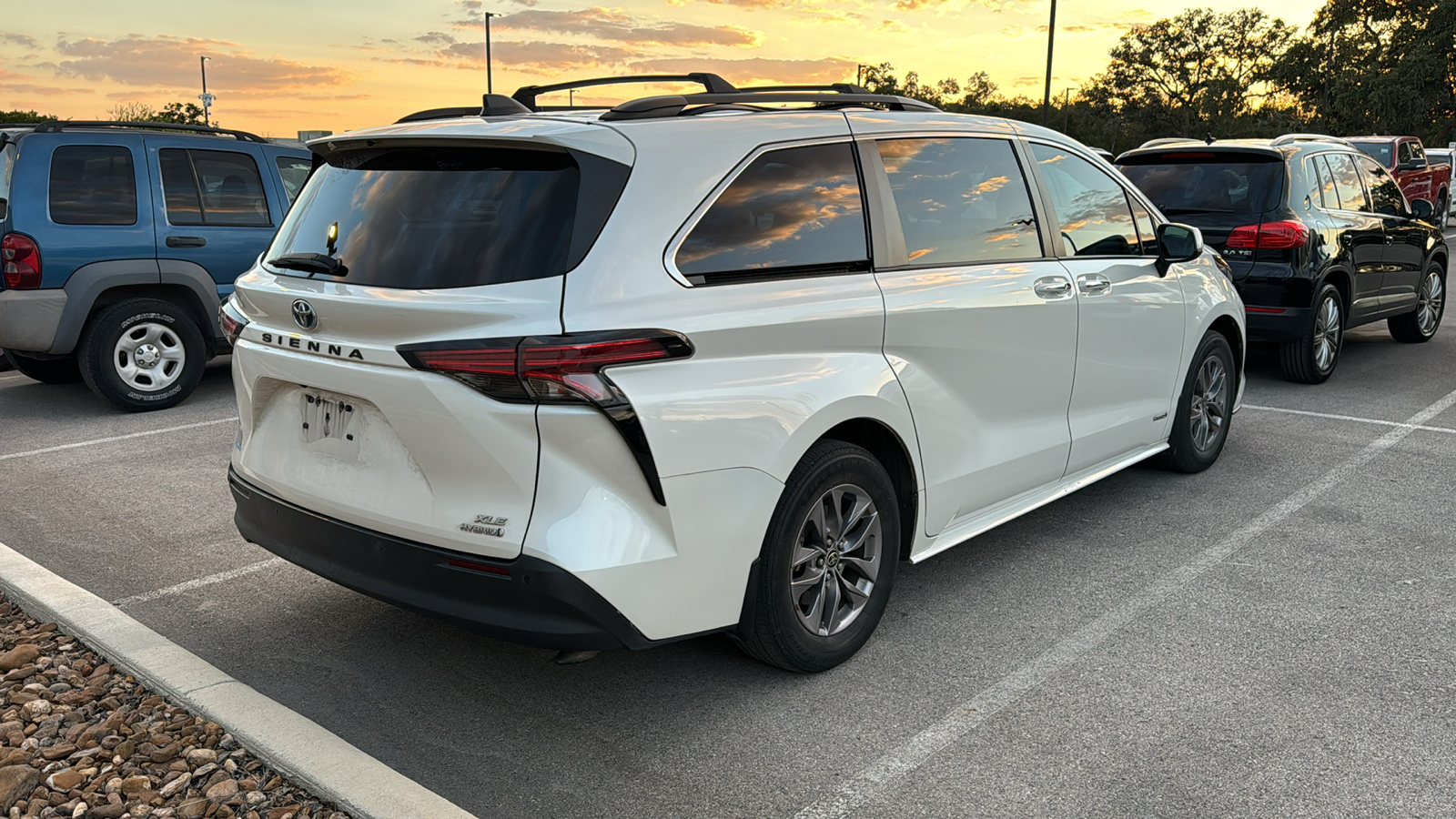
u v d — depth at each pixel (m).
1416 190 20.80
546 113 3.40
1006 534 4.92
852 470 3.44
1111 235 4.85
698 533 2.99
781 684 3.50
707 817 2.79
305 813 2.76
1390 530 4.89
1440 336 10.59
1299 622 3.90
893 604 4.14
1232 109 84.50
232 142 8.03
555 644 2.84
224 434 6.97
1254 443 6.46
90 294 7.25
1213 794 2.82
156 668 3.44
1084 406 4.64
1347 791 2.83
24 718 3.27
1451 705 3.28
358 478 3.13
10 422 7.33
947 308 3.76
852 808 2.80
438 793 2.91
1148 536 4.86
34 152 7.13
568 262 2.83
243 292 3.49
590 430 2.78
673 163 3.09
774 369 3.17
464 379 2.80
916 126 3.90
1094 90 91.06
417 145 3.19
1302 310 7.72
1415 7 48.19
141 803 2.83
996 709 3.30
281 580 4.45
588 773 3.00
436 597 2.97
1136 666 3.58
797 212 3.37
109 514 5.31
